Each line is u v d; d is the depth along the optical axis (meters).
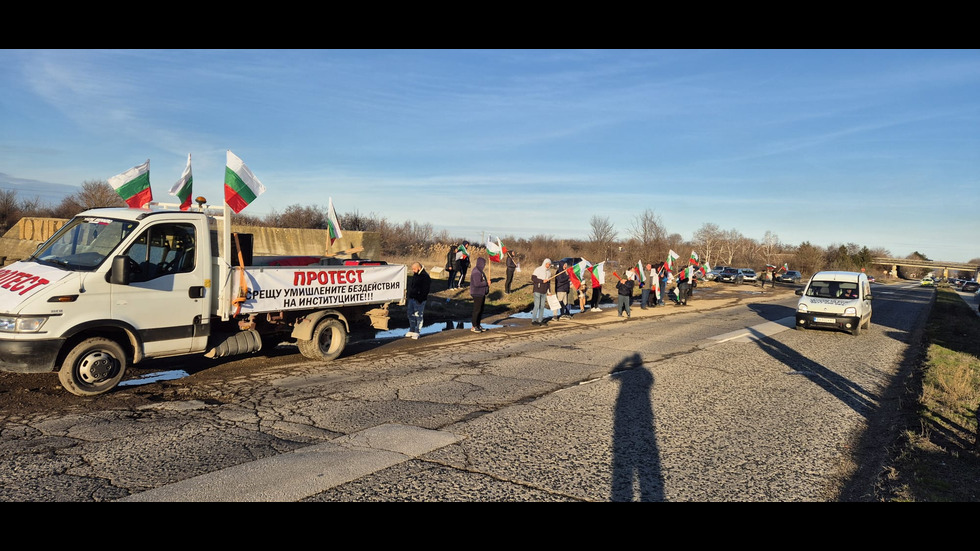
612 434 6.32
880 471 5.41
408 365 9.94
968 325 21.17
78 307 7.00
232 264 9.02
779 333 16.31
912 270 152.00
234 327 8.91
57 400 6.98
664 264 24.11
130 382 8.02
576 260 26.45
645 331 15.58
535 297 16.03
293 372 9.06
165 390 7.69
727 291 36.84
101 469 4.91
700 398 8.17
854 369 11.09
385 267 10.98
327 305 9.93
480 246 43.16
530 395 8.05
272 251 25.34
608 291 28.98
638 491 4.78
